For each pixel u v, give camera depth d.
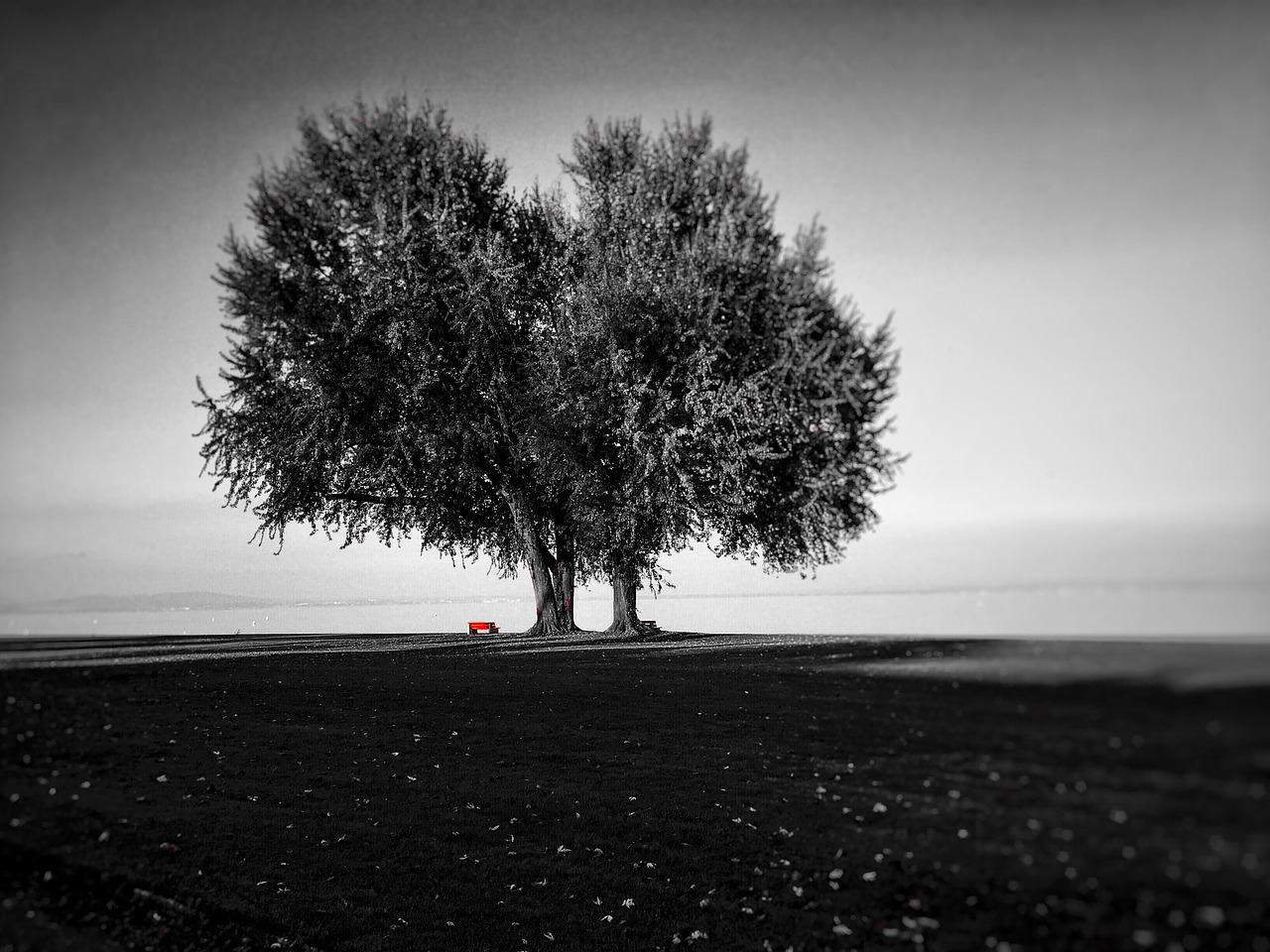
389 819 9.45
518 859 8.60
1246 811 6.55
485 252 24.22
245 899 7.75
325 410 22.53
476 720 12.93
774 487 23.20
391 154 25.56
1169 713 7.32
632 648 20.44
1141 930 6.12
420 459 23.77
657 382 21.70
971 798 7.86
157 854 8.26
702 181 25.39
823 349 23.02
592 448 22.06
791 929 7.14
